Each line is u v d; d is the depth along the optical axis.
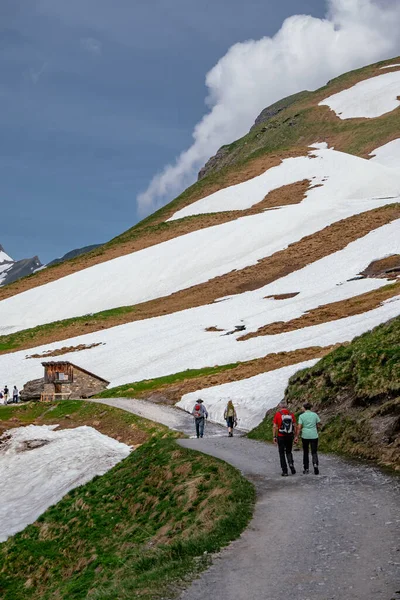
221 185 148.12
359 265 78.12
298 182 134.88
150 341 70.56
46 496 31.89
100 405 49.12
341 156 144.62
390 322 31.16
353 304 62.09
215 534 13.84
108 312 91.00
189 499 19.27
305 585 10.16
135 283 101.88
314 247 93.75
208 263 102.31
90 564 19.97
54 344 79.88
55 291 106.69
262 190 135.75
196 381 49.47
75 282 108.31
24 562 23.56
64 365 61.66
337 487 16.95
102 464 33.41
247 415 36.12
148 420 41.25
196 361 57.31
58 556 22.53
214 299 84.19
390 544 11.63
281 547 12.23
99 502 25.30
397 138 169.25
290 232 105.12
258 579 10.70
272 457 23.41
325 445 23.97
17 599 21.22
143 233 130.50
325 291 71.88
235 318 71.25
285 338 56.16
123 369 62.66
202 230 117.88
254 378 43.59
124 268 108.75
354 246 88.25
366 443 21.52
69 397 60.91
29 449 43.12
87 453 37.25
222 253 104.56
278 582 10.44
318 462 20.72
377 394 23.78
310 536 12.69
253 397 38.19
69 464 36.16
